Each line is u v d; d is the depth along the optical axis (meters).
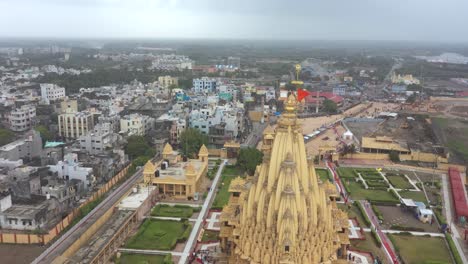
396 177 159.12
